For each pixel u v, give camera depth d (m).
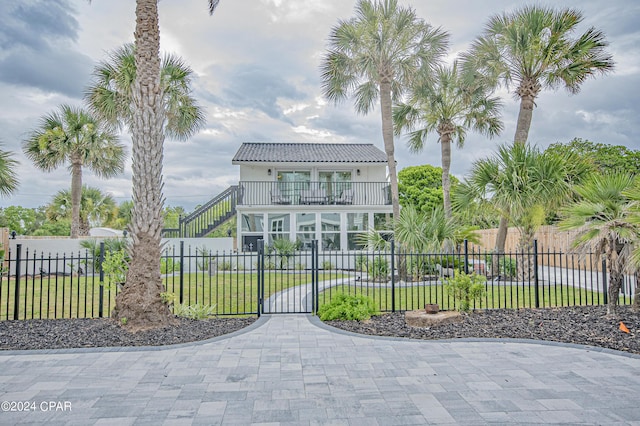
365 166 19.92
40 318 6.65
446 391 3.72
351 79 13.37
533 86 11.95
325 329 6.23
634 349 4.96
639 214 5.68
